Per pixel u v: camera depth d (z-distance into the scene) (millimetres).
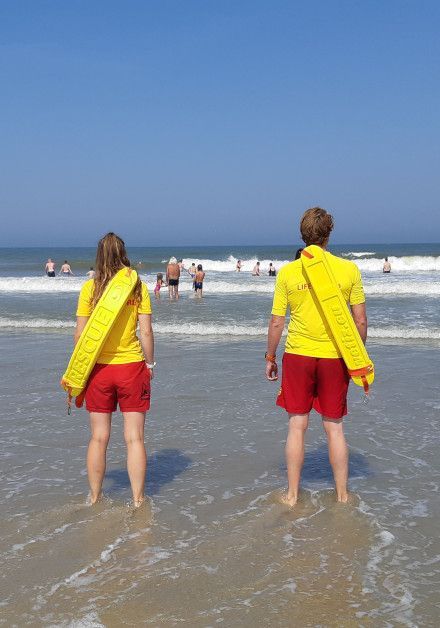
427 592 3100
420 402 7172
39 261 69438
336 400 4230
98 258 4305
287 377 4297
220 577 3281
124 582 3236
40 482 4797
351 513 4109
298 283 4191
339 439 4309
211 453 5500
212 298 23734
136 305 4258
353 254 68562
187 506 4289
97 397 4270
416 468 4996
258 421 6516
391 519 3998
